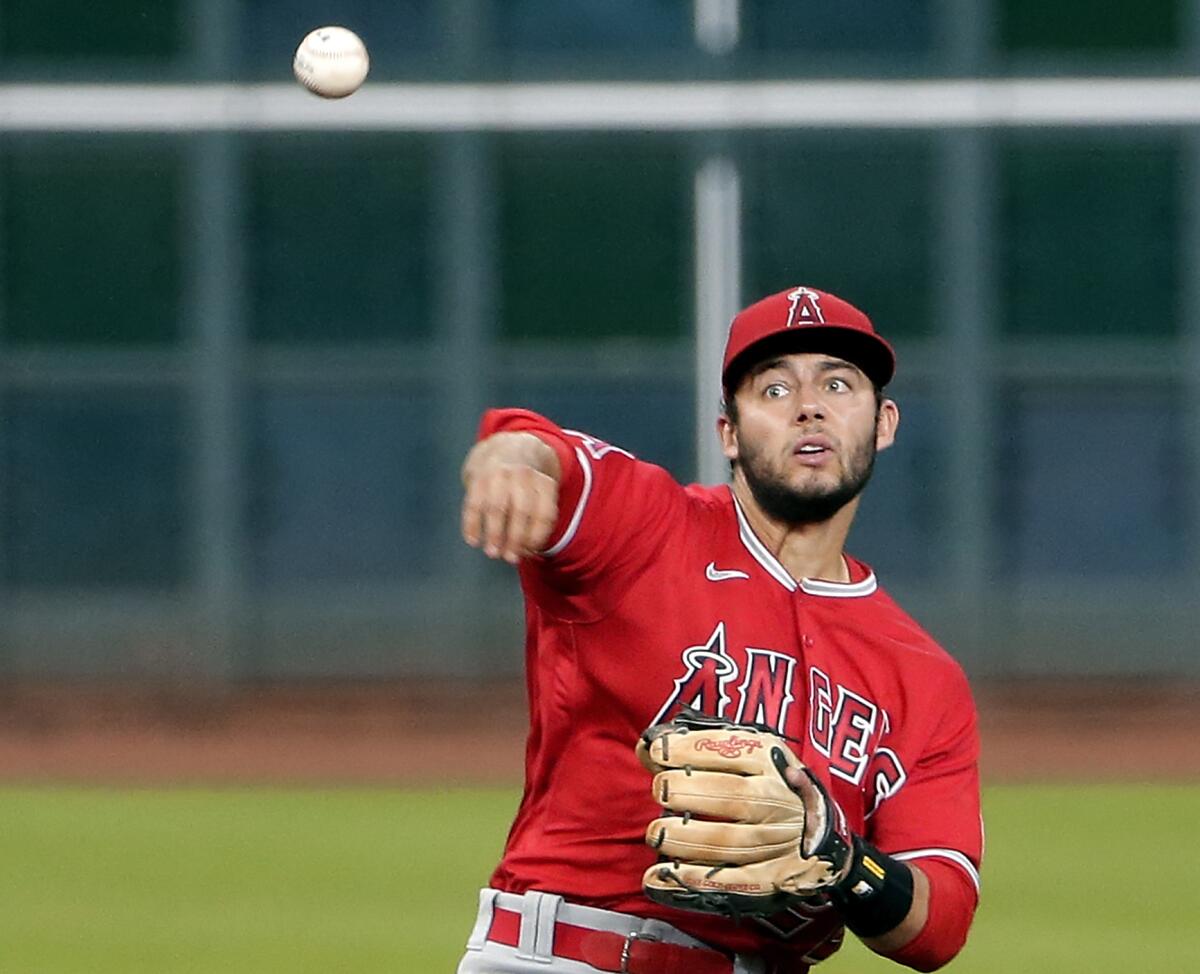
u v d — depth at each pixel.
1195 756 61.91
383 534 78.56
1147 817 47.75
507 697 73.94
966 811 14.29
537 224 77.94
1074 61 76.25
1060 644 77.19
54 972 29.22
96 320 78.12
